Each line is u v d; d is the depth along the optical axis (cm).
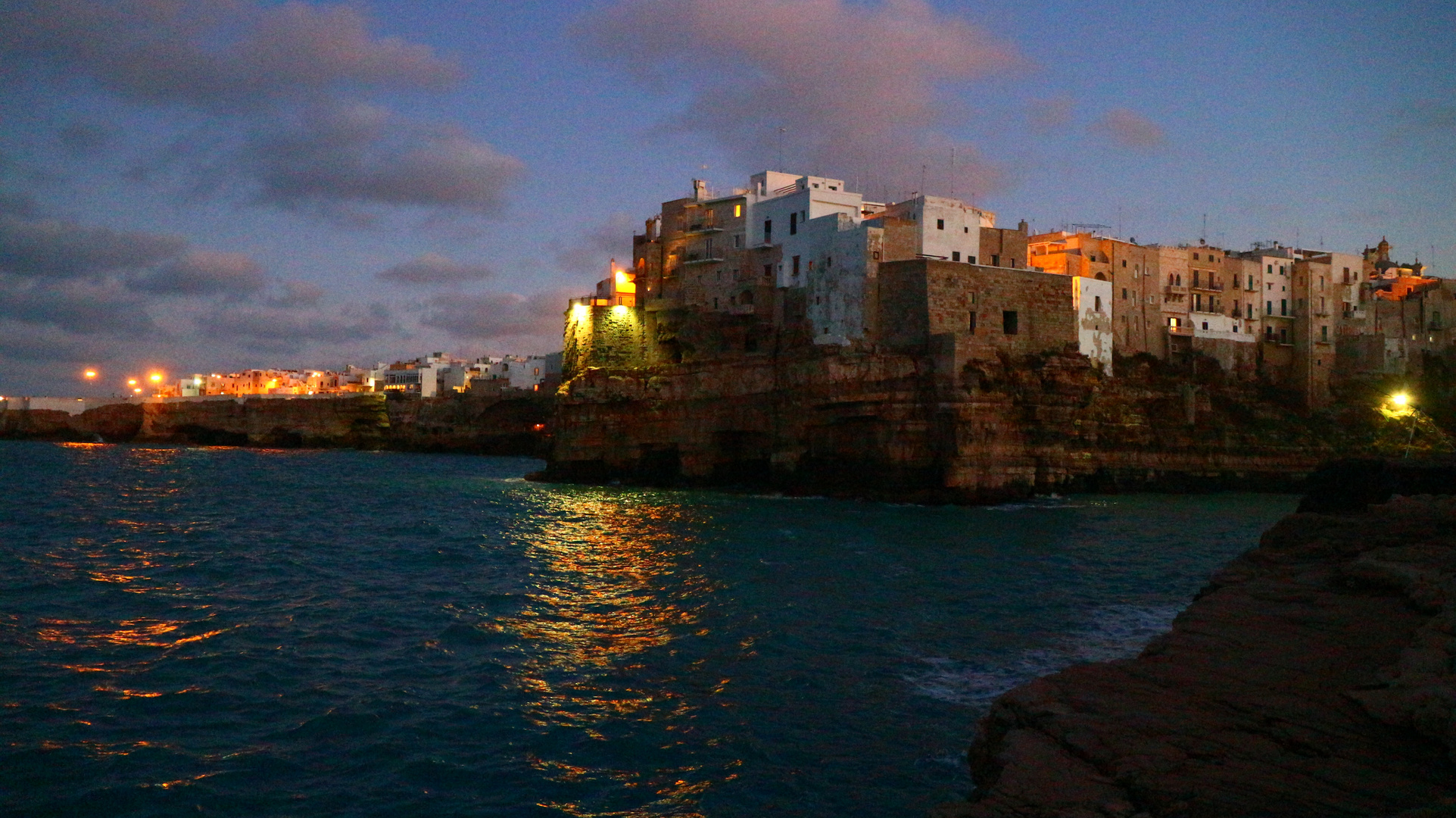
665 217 10262
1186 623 1842
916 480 7600
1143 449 9038
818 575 3922
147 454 14150
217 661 2477
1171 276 10169
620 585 3672
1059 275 8381
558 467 9856
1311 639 1705
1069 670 1571
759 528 5644
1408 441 10050
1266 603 1988
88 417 18988
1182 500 8275
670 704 2217
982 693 2312
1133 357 9594
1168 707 1372
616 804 1705
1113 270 9675
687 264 10006
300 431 16962
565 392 9869
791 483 8200
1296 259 11588
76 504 6456
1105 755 1202
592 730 2050
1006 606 3319
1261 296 10806
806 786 1773
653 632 2892
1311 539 2770
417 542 4819
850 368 7706
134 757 1858
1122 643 2794
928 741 1998
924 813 1666
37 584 3419
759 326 9125
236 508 6450
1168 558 4553
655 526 5744
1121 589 3700
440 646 2692
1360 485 3934
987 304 8000
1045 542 5091
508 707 2188
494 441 15838
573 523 5869
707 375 8994
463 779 1803
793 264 9044
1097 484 8744
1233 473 9431
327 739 1977
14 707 2089
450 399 16062
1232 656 1612
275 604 3184
